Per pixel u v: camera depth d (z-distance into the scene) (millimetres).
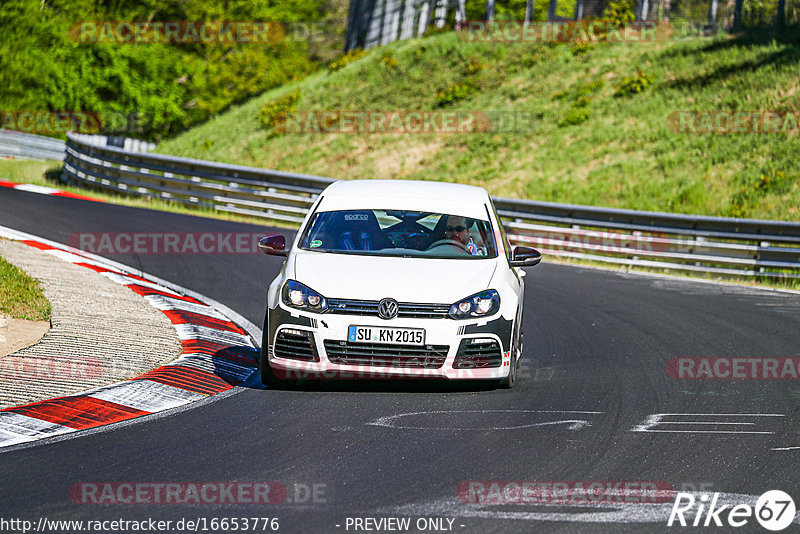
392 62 155750
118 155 88188
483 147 122312
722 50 130000
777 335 39969
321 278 25953
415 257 27703
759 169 98250
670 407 26375
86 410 23234
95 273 43938
